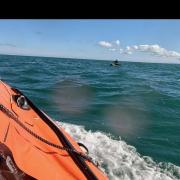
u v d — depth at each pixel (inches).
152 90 713.6
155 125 392.2
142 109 492.1
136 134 342.6
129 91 695.7
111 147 277.9
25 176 93.9
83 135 313.6
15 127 111.7
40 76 965.2
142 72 1796.3
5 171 85.7
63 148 118.0
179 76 1636.3
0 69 1139.3
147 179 211.2
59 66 1945.1
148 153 278.7
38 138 114.2
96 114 441.4
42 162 103.3
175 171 237.3
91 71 1503.4
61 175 103.3
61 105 492.1
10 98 149.6
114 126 372.8
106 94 640.4
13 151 95.9
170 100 588.7
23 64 1784.0
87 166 114.7
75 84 775.1
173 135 351.9
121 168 225.3
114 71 1649.9
